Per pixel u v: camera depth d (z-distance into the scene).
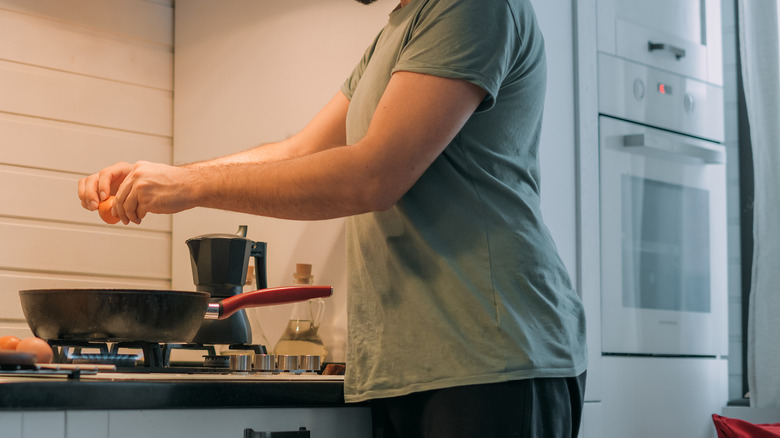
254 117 1.95
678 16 2.12
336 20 1.78
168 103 2.20
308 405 1.19
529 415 1.09
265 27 1.94
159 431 1.05
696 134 2.13
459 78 1.07
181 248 2.11
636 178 1.96
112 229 2.06
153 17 2.19
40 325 1.25
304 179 1.10
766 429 1.64
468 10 1.10
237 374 1.34
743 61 2.28
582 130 1.82
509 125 1.19
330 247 1.73
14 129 1.95
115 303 1.21
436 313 1.13
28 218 1.95
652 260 1.98
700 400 2.06
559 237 1.76
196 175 1.18
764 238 2.19
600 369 1.82
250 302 1.33
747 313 2.45
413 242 1.18
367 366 1.20
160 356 1.34
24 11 1.98
